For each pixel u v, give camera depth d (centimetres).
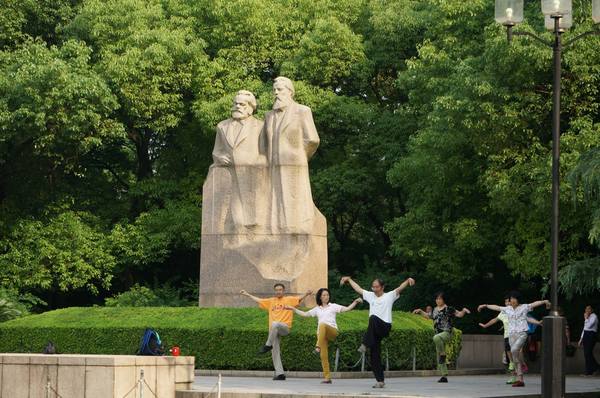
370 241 4794
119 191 4628
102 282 4094
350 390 1994
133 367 1838
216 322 2577
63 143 3938
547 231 3384
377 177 4256
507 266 3684
